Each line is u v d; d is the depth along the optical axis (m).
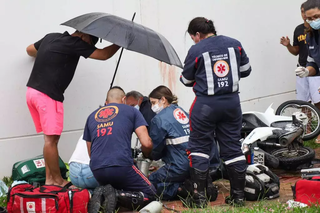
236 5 12.44
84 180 7.43
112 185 6.84
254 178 7.25
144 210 6.38
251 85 12.95
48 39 7.82
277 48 13.60
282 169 9.20
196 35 6.83
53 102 7.66
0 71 8.66
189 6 11.39
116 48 7.97
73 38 7.73
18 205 6.39
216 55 6.52
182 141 7.35
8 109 8.80
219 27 12.04
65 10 9.34
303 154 8.86
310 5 7.54
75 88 9.52
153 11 10.68
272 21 13.41
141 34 7.43
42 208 6.33
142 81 10.59
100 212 6.36
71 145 9.54
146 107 8.53
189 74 6.73
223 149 6.93
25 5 8.85
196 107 6.68
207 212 6.42
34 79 7.72
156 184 7.58
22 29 8.84
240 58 6.70
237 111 6.73
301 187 6.65
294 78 14.19
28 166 8.18
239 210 6.49
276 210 6.25
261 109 13.24
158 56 7.31
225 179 8.73
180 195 7.37
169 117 7.42
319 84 11.11
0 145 8.73
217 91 6.53
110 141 6.75
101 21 7.40
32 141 9.12
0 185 7.94
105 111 7.04
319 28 7.63
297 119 8.80
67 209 6.40
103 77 9.91
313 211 6.11
